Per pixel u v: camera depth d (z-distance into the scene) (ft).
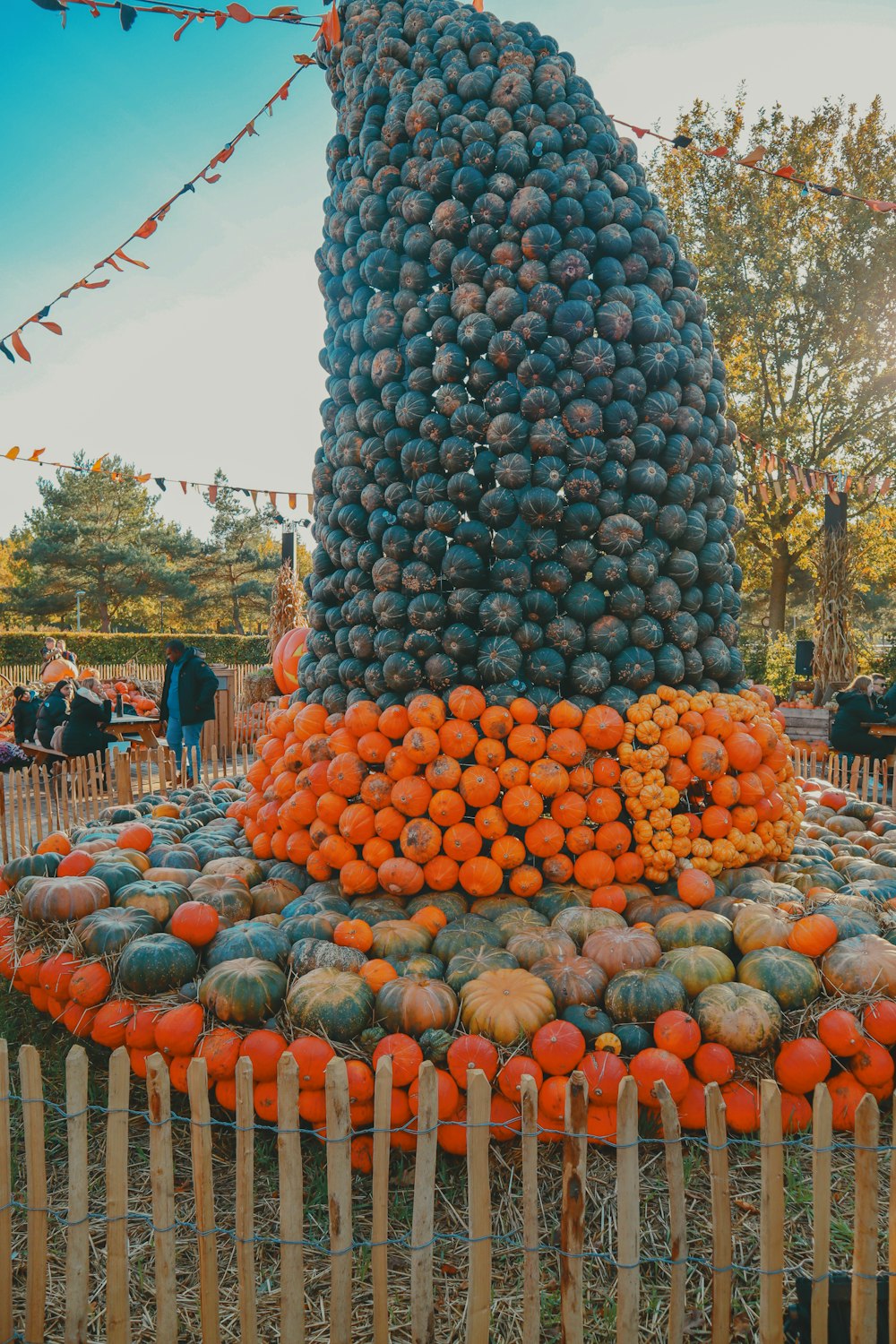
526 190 14.30
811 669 53.57
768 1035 10.62
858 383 96.37
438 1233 9.86
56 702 40.45
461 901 13.80
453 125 14.82
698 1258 9.32
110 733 43.16
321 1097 10.46
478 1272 7.70
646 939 12.02
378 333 15.23
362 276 15.89
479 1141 7.68
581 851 13.93
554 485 14.16
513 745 13.70
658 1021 10.71
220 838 16.72
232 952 11.91
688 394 15.15
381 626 14.85
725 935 12.30
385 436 14.96
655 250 15.07
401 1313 8.86
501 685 14.12
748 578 117.08
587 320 14.12
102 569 135.03
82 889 12.66
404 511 14.56
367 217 15.64
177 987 11.70
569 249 14.39
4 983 14.26
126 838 15.48
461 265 14.47
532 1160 7.59
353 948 12.22
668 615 14.70
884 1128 11.39
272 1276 9.36
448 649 14.26
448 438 14.48
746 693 16.07
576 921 12.81
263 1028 11.17
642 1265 9.32
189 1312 8.98
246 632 171.63
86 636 111.14
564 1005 11.17
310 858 14.69
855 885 14.43
